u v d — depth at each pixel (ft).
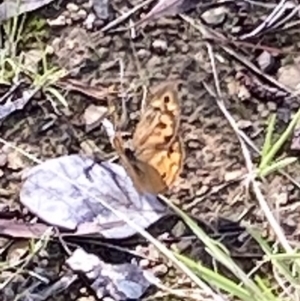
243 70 1.22
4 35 1.23
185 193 1.16
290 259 1.07
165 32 1.24
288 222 1.13
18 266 1.12
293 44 1.23
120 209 1.14
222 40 1.23
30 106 1.21
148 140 1.08
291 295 1.08
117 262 1.12
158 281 1.11
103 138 1.19
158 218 1.14
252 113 1.20
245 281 1.05
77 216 1.14
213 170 1.17
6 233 1.14
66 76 1.22
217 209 1.15
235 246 1.13
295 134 1.17
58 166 1.17
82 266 1.11
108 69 1.23
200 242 1.13
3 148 1.18
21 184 1.16
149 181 1.11
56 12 1.25
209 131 1.19
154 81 1.22
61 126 1.20
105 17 1.25
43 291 1.11
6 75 1.22
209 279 1.06
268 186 1.15
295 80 1.21
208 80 1.21
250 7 1.25
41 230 1.14
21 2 1.24
